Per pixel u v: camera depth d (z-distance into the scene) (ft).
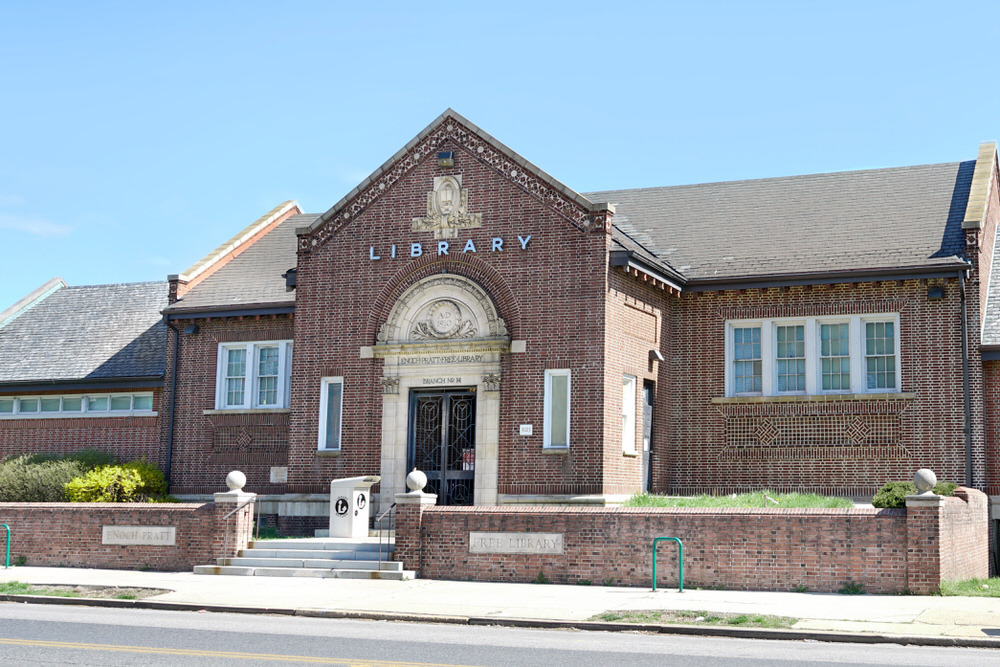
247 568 72.74
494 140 86.99
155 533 76.74
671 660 40.19
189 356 106.83
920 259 85.51
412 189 89.81
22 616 54.03
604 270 82.12
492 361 84.79
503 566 68.18
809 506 76.07
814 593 61.36
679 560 62.18
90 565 77.97
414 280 88.69
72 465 102.47
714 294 93.09
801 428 88.63
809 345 89.66
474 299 86.22
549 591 62.85
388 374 88.33
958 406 83.87
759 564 63.05
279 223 122.31
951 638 45.85
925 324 85.76
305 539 79.05
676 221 102.63
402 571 69.56
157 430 107.96
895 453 85.35
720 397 91.45
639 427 86.22
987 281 90.07
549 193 84.74
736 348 92.63
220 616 55.21
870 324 88.43
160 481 103.86
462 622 52.85
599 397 81.00
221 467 103.09
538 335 83.66
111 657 40.27
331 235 92.43
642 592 62.08
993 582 65.87
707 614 52.31
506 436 83.56
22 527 80.23
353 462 88.53
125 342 115.44
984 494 74.95
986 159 97.09
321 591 63.57
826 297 89.25
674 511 65.16
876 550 61.16
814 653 42.60
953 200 93.71
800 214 98.32
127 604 59.77
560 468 81.41
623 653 42.11
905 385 85.71
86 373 111.75
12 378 114.01
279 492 99.66
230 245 114.83
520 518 68.23
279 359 102.94
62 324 122.31
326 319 91.56
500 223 86.22
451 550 69.62
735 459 90.43
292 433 91.56
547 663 39.29
